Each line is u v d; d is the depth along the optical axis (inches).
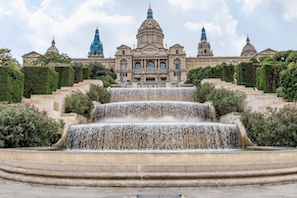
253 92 883.4
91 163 271.0
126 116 762.2
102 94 971.9
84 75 1320.1
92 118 796.6
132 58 3917.3
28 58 4207.7
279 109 548.1
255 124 570.9
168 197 213.3
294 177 279.3
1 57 1266.0
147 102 763.4
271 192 231.3
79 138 544.1
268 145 548.1
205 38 5812.0
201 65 4097.0
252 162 280.4
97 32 6958.7
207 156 272.5
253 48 5108.3
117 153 271.3
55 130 572.7
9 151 309.6
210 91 947.3
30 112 504.4
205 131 530.3
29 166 286.8
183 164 269.0
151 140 519.2
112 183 251.4
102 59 3986.2
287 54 2440.9
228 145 541.0
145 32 4589.1
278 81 900.0
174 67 3814.0
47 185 258.7
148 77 3816.4
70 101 732.7
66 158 275.0
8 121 465.4
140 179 257.8
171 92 1055.6
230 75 1274.6
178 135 521.7
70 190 241.0
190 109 770.8
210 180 256.8
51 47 4756.4
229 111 756.0
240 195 220.7
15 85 626.2
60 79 959.0
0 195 220.5
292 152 302.5
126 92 1058.7
